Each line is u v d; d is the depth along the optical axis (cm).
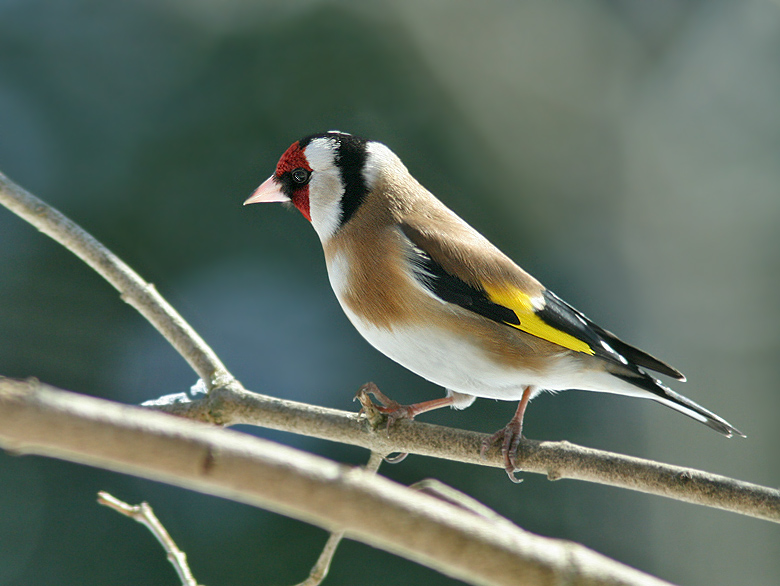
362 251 639
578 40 1419
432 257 623
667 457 1180
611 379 625
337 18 1235
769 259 1352
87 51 1193
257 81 1184
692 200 1381
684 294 1319
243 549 930
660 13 1499
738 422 1249
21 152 1130
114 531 927
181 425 227
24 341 1038
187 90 1184
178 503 944
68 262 1075
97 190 1133
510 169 1253
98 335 1059
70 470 938
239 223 1132
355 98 1197
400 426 532
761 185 1404
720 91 1482
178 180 1142
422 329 619
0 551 894
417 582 934
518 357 612
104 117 1164
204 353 575
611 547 1059
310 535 947
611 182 1350
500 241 1217
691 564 1095
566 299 1236
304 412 541
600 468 495
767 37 1520
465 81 1280
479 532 239
